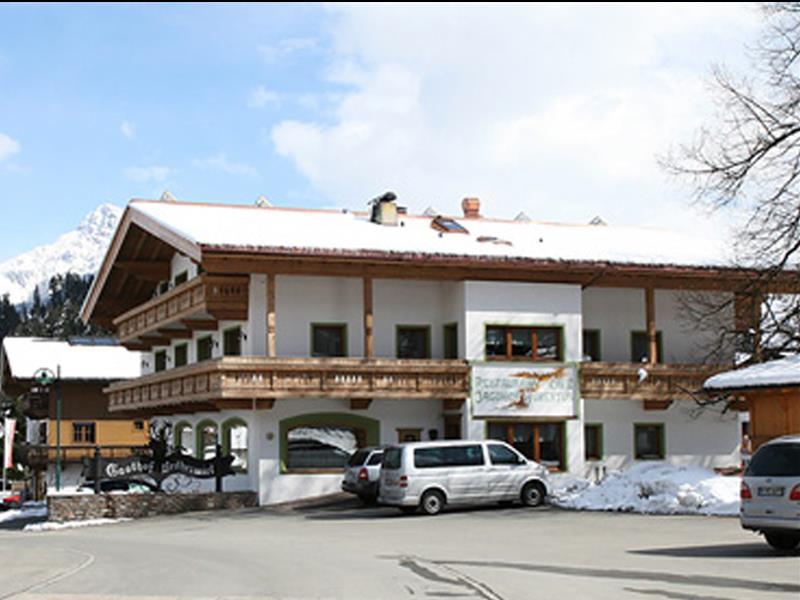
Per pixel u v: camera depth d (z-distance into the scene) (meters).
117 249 41.66
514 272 35.47
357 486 31.17
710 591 12.49
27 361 59.62
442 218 40.97
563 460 35.53
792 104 29.31
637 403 38.06
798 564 14.80
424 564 16.14
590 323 38.50
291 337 34.78
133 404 42.44
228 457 33.94
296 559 17.33
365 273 33.94
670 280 37.62
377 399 35.19
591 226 44.53
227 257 32.19
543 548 18.53
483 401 34.62
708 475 27.23
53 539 24.58
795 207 29.42
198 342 39.56
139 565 16.81
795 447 16.08
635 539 19.64
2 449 73.19
